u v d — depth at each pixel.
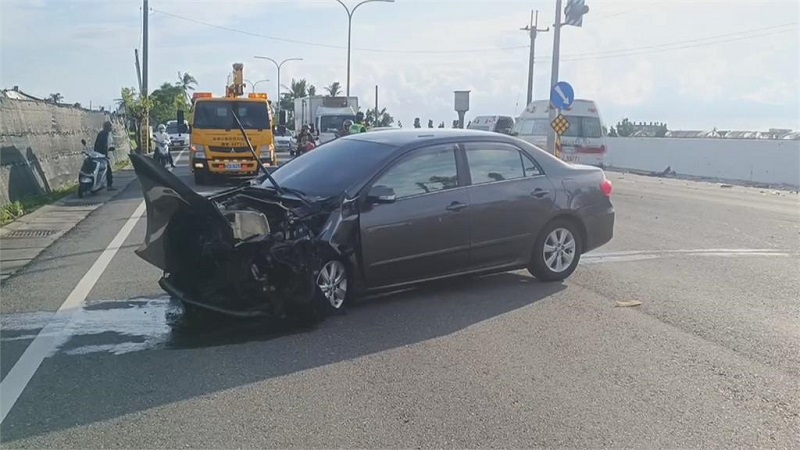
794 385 5.84
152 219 7.07
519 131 29.12
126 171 28.41
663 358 6.42
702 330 7.26
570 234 9.20
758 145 29.55
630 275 9.67
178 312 7.62
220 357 6.30
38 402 5.33
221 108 22.73
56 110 21.23
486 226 8.41
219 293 7.12
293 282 7.11
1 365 6.07
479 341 6.82
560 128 21.95
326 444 4.70
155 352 6.41
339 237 7.39
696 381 5.89
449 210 8.09
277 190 7.84
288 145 46.72
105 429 4.90
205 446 4.66
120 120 39.50
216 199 7.93
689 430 4.98
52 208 16.11
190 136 23.00
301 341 6.76
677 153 33.81
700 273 9.90
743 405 5.42
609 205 9.55
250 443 4.71
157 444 4.68
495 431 4.91
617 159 38.28
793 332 7.23
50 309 7.71
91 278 9.10
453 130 8.87
